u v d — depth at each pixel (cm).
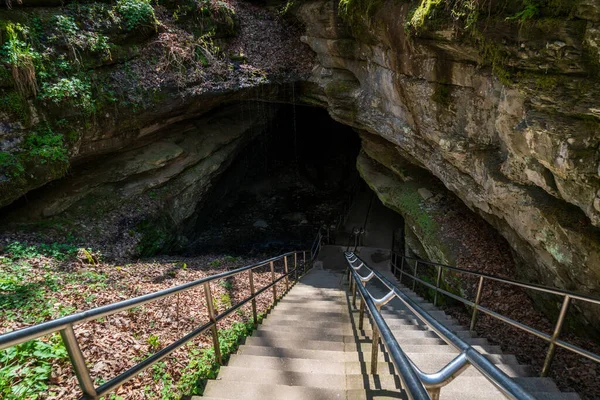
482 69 557
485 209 698
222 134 1509
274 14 1366
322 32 1069
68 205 961
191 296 624
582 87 365
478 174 655
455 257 870
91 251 841
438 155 810
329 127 2350
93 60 919
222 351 414
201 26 1192
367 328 527
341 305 727
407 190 1184
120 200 1073
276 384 303
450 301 843
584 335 520
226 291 717
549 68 393
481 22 445
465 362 160
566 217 480
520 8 396
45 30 838
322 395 289
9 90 751
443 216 1019
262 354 407
